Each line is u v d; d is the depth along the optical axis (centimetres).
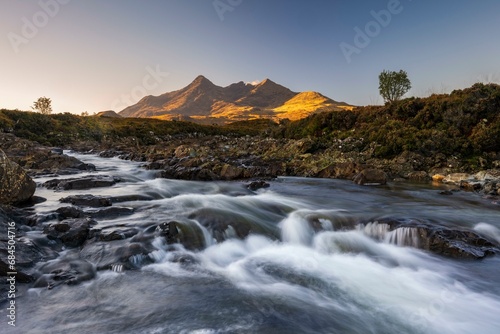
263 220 1099
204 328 507
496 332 541
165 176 2067
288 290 667
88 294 607
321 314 576
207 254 831
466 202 1452
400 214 1184
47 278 648
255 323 529
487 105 2695
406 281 730
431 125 2889
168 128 6462
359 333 524
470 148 2397
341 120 3850
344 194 1645
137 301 589
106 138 5069
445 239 895
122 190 1495
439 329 546
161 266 746
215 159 2609
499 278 746
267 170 2292
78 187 1519
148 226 915
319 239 991
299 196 1571
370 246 948
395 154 2600
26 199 1138
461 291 687
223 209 1145
